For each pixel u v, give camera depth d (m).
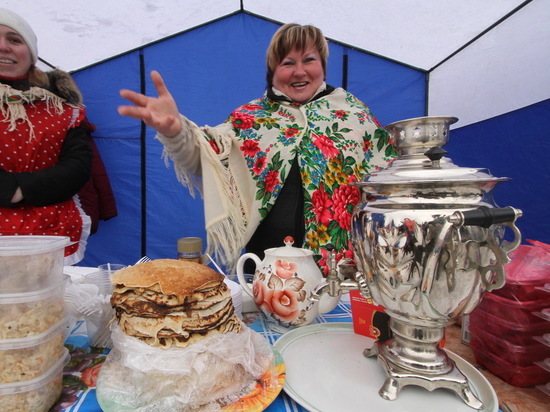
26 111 1.16
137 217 2.20
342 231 1.04
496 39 1.67
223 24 2.04
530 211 1.64
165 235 2.23
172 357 0.36
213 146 0.92
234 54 2.09
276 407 0.39
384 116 2.16
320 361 0.48
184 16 1.95
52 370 0.36
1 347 0.32
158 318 0.38
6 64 1.15
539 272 0.46
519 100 1.61
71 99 1.29
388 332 0.50
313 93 1.16
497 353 0.47
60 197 1.22
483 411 0.38
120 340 0.38
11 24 1.13
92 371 0.43
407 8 1.71
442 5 1.65
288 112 1.13
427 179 0.34
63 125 1.23
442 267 0.35
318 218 1.02
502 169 1.77
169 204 2.20
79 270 0.81
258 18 2.04
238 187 1.00
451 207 0.35
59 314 0.37
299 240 1.05
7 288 0.32
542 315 0.43
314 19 1.94
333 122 1.11
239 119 1.07
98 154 2.03
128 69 2.06
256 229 1.06
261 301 0.59
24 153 1.15
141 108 0.67
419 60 2.04
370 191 0.41
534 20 1.48
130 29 1.92
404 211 0.36
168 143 0.78
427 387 0.40
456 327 0.64
